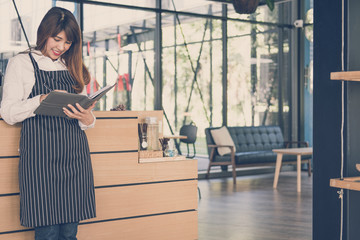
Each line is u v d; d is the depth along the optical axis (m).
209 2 8.69
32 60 2.64
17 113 2.55
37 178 2.61
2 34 6.75
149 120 3.89
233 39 9.09
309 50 9.73
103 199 3.56
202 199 6.45
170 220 3.88
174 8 8.27
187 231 3.96
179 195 3.92
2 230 3.13
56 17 2.60
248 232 4.60
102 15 7.61
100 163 3.54
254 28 9.38
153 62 8.18
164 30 8.21
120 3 7.70
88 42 7.50
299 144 9.77
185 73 8.54
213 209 5.75
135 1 7.85
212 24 8.83
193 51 8.62
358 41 2.64
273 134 9.30
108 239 3.60
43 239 2.70
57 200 2.65
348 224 2.61
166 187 3.85
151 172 3.77
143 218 3.75
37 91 2.65
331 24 2.67
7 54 6.79
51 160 2.62
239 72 9.21
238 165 8.06
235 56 9.14
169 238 3.88
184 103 8.55
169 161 3.86
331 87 2.69
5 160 3.12
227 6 8.95
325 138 2.73
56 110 2.58
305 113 9.80
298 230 4.68
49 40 2.62
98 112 3.51
